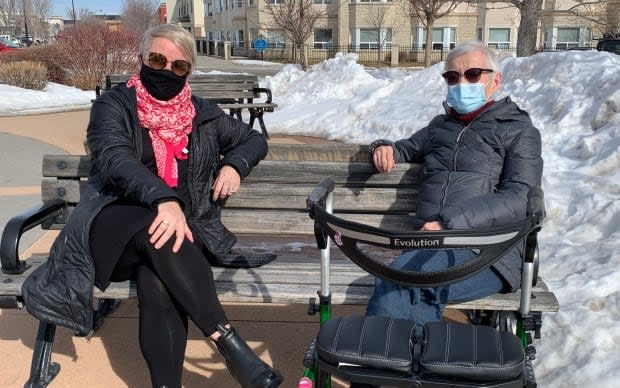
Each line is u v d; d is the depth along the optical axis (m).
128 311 3.76
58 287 2.58
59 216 3.32
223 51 46.41
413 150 3.25
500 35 39.81
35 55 19.62
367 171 3.29
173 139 2.83
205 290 2.44
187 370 3.07
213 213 3.00
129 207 2.64
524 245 2.34
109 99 2.81
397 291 2.42
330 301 2.47
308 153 3.64
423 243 2.04
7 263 2.83
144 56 2.75
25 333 3.48
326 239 2.39
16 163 7.71
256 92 9.41
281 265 3.05
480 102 2.90
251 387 2.34
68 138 9.61
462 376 1.99
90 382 2.98
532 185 2.71
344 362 2.07
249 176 3.36
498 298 2.57
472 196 2.79
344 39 41.94
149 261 2.46
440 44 41.12
